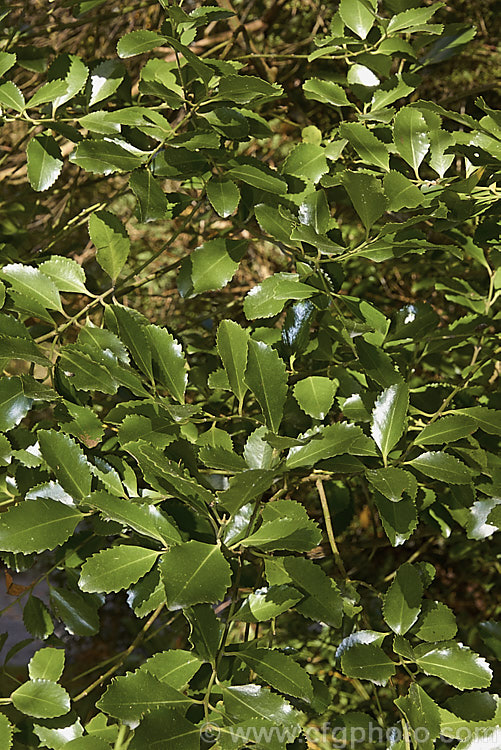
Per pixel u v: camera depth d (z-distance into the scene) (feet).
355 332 4.51
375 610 7.91
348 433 3.77
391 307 11.27
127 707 3.34
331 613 3.72
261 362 4.12
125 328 4.49
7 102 5.04
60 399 4.34
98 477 4.11
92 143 4.80
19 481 4.48
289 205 5.16
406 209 4.68
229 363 4.23
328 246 4.47
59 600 5.14
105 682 6.04
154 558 3.67
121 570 3.61
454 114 4.62
